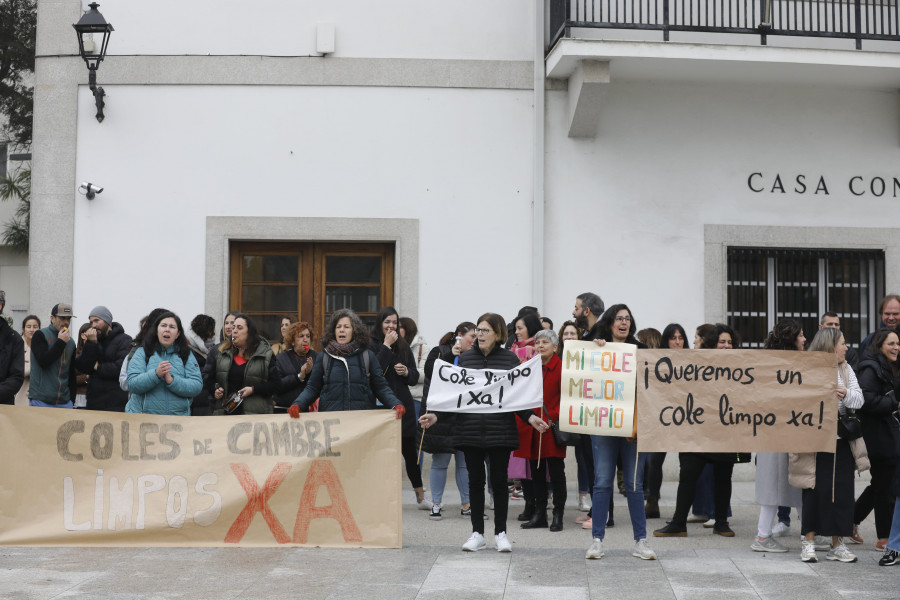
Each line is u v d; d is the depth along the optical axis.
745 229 11.61
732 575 6.66
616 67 11.17
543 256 11.40
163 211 11.29
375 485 7.54
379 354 9.16
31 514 7.50
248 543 7.49
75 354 9.37
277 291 11.55
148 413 7.79
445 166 11.41
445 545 7.73
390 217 11.37
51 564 6.80
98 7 11.31
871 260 11.93
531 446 8.51
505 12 11.52
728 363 7.38
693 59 10.84
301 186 11.36
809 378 7.36
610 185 11.52
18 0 17.58
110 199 11.27
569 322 9.27
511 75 11.48
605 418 7.26
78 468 7.56
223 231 11.29
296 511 7.52
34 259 11.23
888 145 11.88
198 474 7.56
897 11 11.42
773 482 7.56
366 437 7.57
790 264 11.85
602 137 11.55
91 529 7.48
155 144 11.32
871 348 7.51
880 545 7.62
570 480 11.64
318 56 11.41
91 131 11.31
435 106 11.45
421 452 10.08
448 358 9.16
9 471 7.51
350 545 7.47
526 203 11.43
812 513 7.20
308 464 7.54
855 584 6.41
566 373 7.35
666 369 7.36
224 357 8.48
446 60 11.45
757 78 11.56
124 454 7.59
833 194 11.77
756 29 11.02
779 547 7.56
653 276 11.51
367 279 11.62
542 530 8.57
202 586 6.20
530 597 6.00
